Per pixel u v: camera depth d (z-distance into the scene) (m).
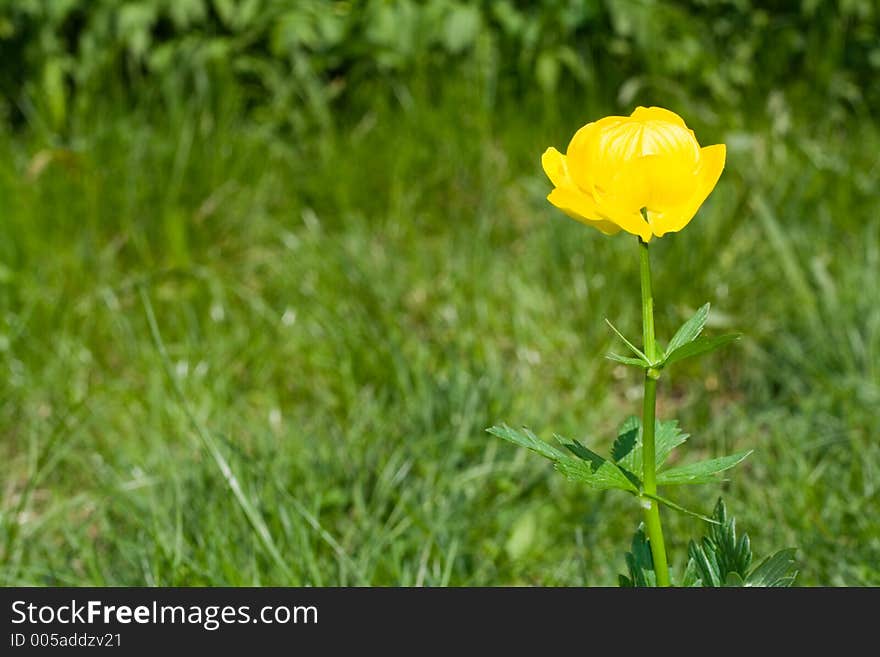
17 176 5.87
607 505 3.85
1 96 6.76
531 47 6.82
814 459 4.05
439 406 4.27
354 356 4.66
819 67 6.97
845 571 3.35
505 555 3.70
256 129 6.46
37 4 6.62
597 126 1.83
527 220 5.91
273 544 3.36
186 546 3.49
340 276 5.20
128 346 4.93
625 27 6.75
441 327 4.95
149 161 5.96
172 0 6.52
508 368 4.84
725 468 1.97
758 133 6.35
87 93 6.43
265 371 4.78
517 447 4.08
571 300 5.07
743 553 2.09
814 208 5.61
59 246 5.47
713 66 6.89
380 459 3.99
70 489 4.21
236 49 6.74
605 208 1.81
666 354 1.90
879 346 4.52
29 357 4.80
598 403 4.57
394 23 6.67
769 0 7.50
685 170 1.78
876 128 6.66
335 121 6.71
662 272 5.06
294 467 3.95
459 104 6.50
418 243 5.55
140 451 4.22
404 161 6.14
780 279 5.13
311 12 6.74
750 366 4.76
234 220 5.77
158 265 5.45
